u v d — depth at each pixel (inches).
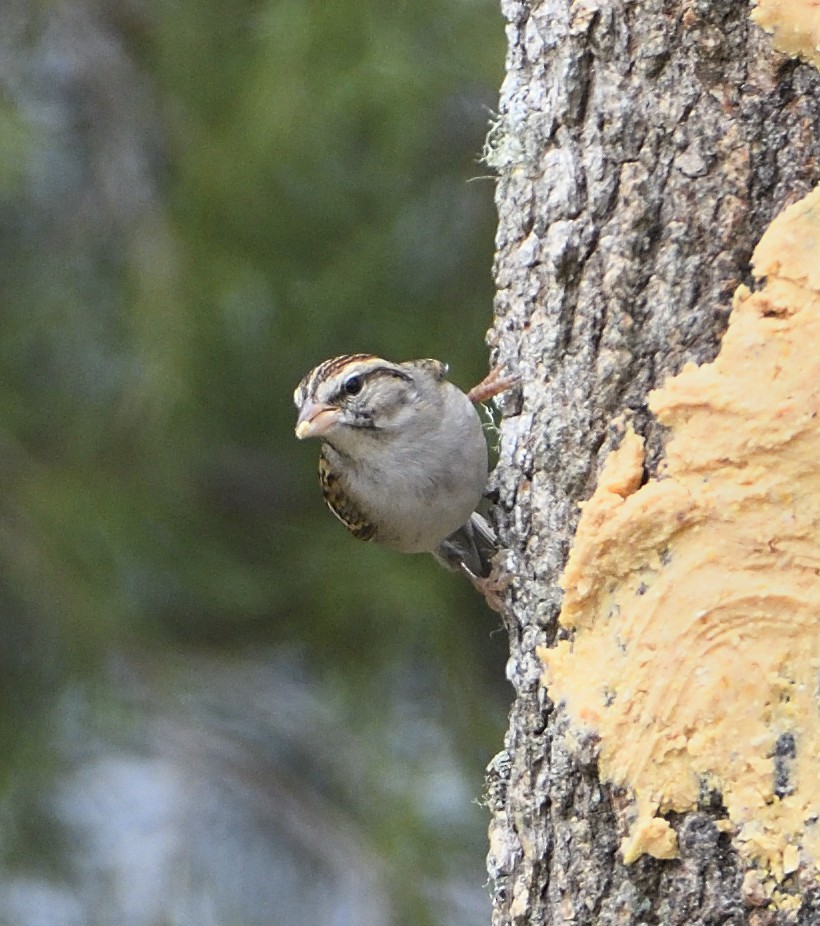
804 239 222.1
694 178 229.6
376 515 308.5
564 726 229.6
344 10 473.1
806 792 213.6
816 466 216.1
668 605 221.8
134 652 506.3
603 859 225.8
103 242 518.0
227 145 488.4
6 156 491.5
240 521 523.8
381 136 475.5
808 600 215.2
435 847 480.1
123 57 537.3
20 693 498.0
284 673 531.8
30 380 515.2
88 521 492.7
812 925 211.6
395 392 297.9
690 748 218.1
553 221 243.3
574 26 241.0
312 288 491.2
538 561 242.2
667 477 225.0
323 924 484.4
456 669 493.0
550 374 243.8
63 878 492.1
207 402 501.0
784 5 225.1
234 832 505.7
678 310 229.3
